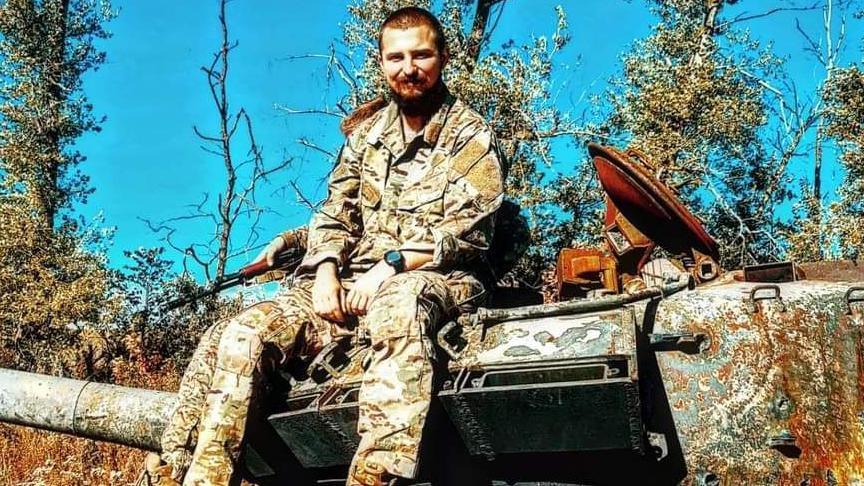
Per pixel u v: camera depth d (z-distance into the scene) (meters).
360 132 5.11
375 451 3.84
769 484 3.82
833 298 4.02
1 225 13.89
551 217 11.54
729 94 12.09
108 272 13.53
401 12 4.86
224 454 4.35
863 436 3.85
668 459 3.92
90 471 8.50
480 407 3.77
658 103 11.51
